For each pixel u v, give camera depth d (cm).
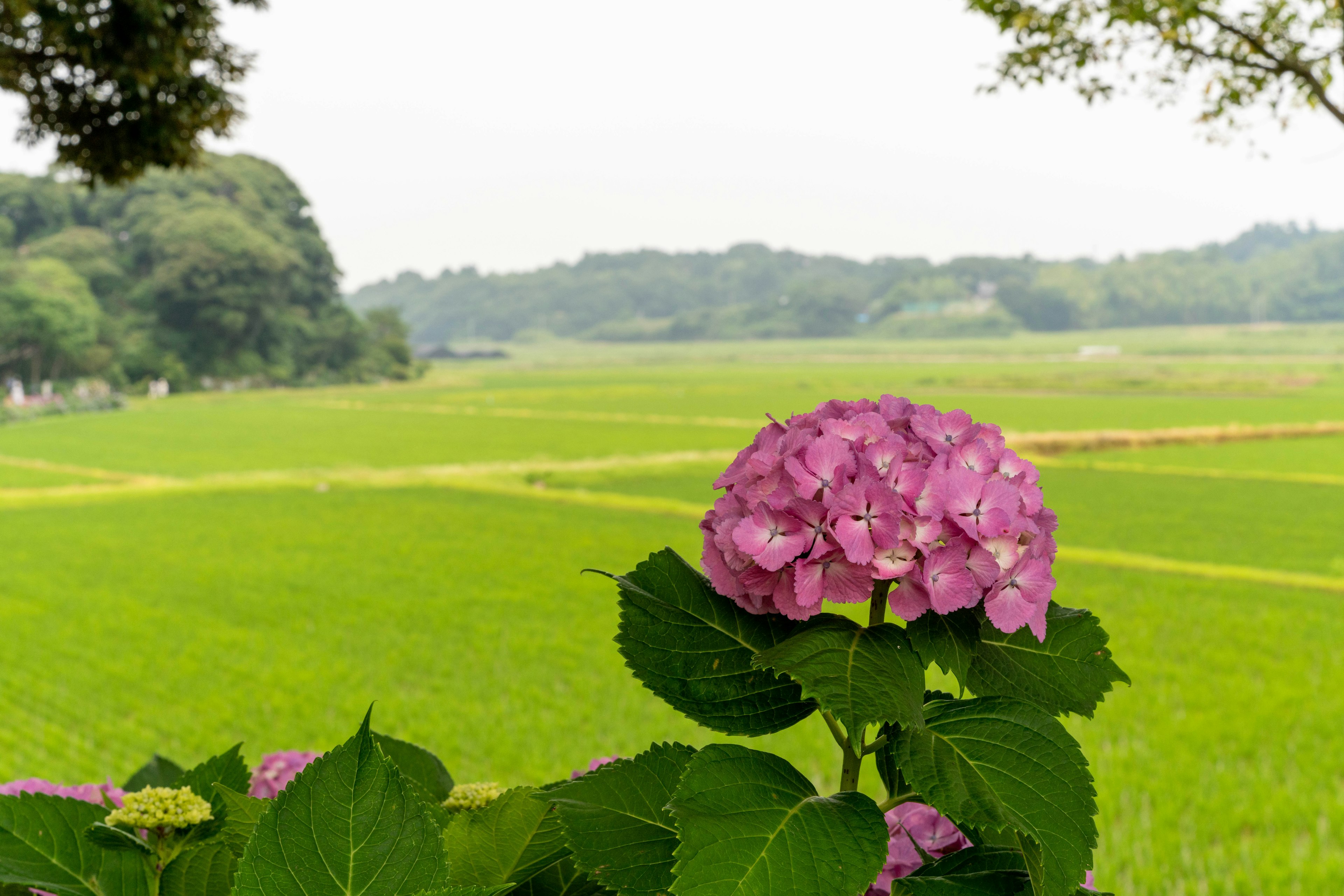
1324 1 652
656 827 121
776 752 1044
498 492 3612
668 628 125
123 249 12350
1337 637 1595
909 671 111
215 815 144
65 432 6172
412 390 11206
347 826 92
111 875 139
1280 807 918
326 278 13688
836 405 141
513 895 138
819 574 119
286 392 10938
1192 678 1380
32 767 1041
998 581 120
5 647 1589
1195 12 638
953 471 121
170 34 647
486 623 1747
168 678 1416
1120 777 1010
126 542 2577
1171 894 758
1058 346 19525
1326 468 4269
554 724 1193
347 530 2766
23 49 670
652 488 3988
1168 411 6800
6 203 12206
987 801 104
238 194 12925
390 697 1319
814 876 97
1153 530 2841
